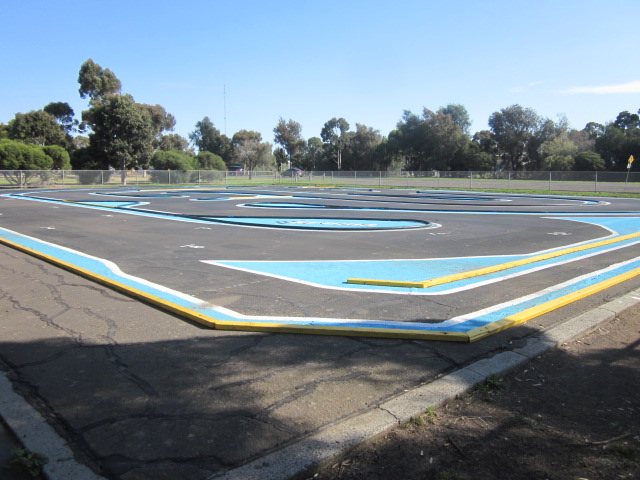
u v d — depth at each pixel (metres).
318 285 7.20
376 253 10.17
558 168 66.06
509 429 3.39
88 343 4.78
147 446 3.05
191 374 4.09
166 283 7.24
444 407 3.70
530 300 6.43
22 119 58.84
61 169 43.84
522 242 11.88
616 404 3.77
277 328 5.13
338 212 19.83
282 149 106.81
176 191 36.25
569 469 2.95
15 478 2.78
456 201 27.31
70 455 2.95
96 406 3.55
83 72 61.69
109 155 47.16
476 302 6.32
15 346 4.69
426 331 5.09
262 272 8.12
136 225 14.73
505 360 4.47
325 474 2.89
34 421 3.34
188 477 2.76
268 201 26.09
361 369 4.24
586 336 5.30
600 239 12.45
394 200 27.91
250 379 4.01
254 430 3.24
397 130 87.19
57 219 16.20
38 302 6.20
